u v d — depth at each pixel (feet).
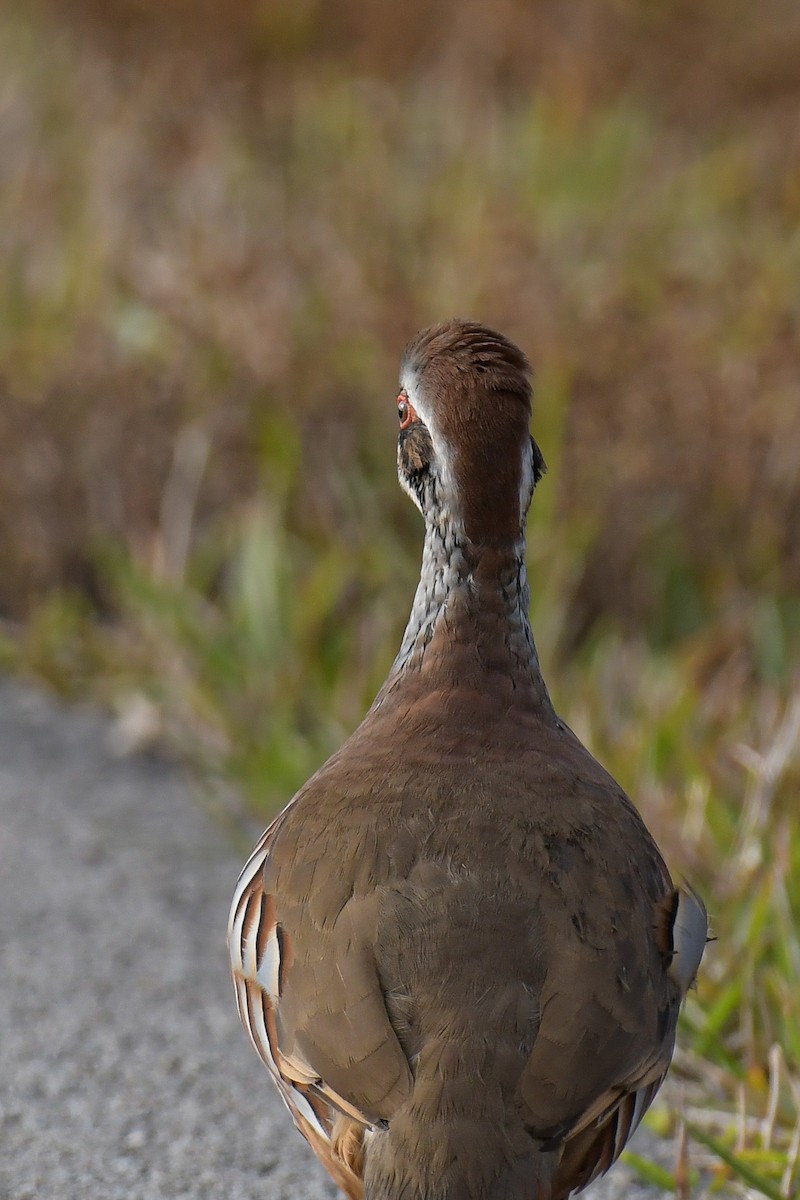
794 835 38.14
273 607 49.49
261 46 78.23
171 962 37.86
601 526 52.85
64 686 50.96
